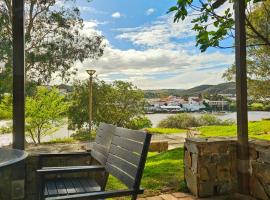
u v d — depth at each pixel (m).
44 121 11.56
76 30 11.43
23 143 3.00
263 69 11.92
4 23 9.18
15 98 3.01
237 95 3.42
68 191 2.53
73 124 15.20
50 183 2.78
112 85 16.16
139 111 16.88
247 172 3.37
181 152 6.20
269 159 3.07
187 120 18.52
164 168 4.66
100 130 3.13
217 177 3.39
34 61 10.48
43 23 10.91
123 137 2.47
